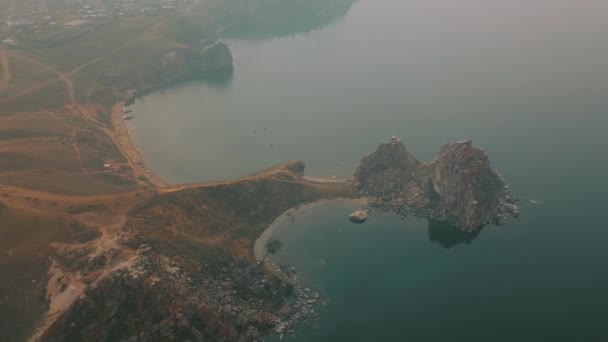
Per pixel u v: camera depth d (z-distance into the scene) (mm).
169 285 160625
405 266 196500
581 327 159875
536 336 158125
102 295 152125
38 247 181375
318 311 177250
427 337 162750
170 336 150250
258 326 167750
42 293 163875
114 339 147500
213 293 172625
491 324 164875
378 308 176500
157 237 186625
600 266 185375
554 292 175250
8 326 156875
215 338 156875
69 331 146250
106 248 174375
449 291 181375
